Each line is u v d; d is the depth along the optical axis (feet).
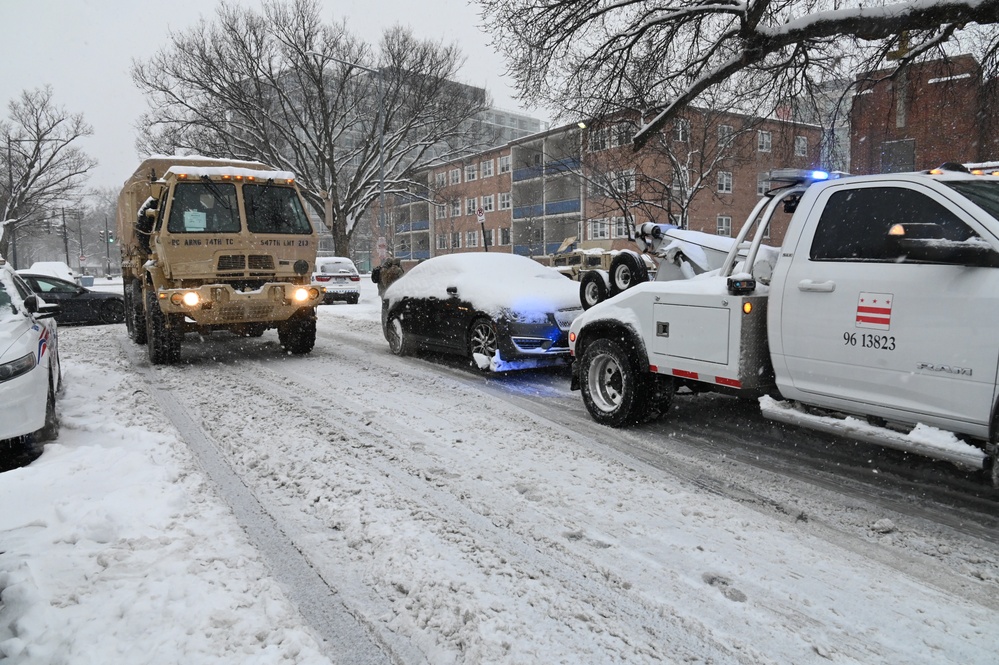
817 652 9.03
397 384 26.78
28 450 18.42
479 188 182.50
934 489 14.97
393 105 115.75
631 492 14.76
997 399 11.39
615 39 39.47
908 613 9.96
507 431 19.65
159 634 9.09
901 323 12.75
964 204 12.21
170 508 13.55
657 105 43.11
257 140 116.57
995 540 12.41
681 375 17.56
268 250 31.24
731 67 34.76
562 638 9.26
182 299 29.12
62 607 9.73
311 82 113.60
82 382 27.25
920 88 48.01
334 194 118.11
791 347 14.96
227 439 18.84
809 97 42.93
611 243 131.23
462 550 11.87
